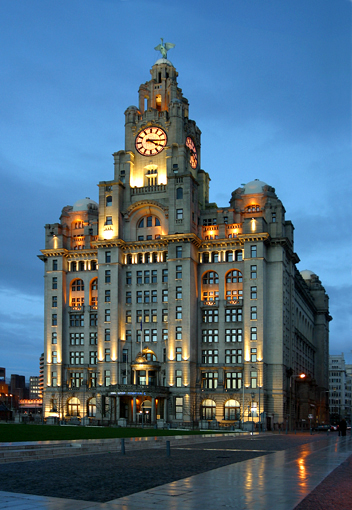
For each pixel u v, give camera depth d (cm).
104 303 14938
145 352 14675
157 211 15312
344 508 2227
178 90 16925
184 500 2353
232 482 2877
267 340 14525
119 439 6412
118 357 14638
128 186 15638
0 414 16075
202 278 15125
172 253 14650
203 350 14738
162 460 4184
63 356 15475
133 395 13500
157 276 15025
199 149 17600
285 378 14725
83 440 6031
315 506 2258
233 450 5466
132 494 2489
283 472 3325
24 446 4731
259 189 15538
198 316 14950
